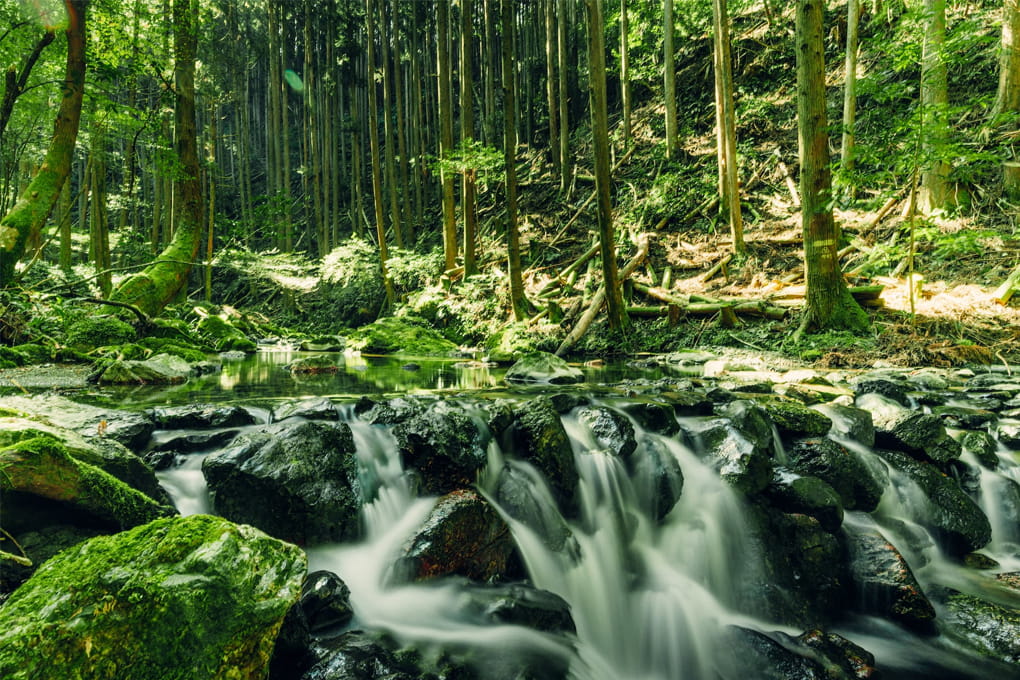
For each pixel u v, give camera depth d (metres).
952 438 4.87
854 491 4.29
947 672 3.06
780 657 2.97
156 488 2.87
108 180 27.77
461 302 15.40
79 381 6.07
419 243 23.17
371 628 2.44
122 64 12.43
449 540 2.87
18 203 8.68
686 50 23.89
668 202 17.22
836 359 8.63
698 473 4.14
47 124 12.01
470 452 3.41
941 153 8.47
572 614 3.18
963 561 4.24
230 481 2.85
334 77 29.00
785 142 17.78
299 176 36.66
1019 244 10.52
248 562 1.87
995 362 8.03
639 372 8.53
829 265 9.68
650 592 3.49
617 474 3.82
